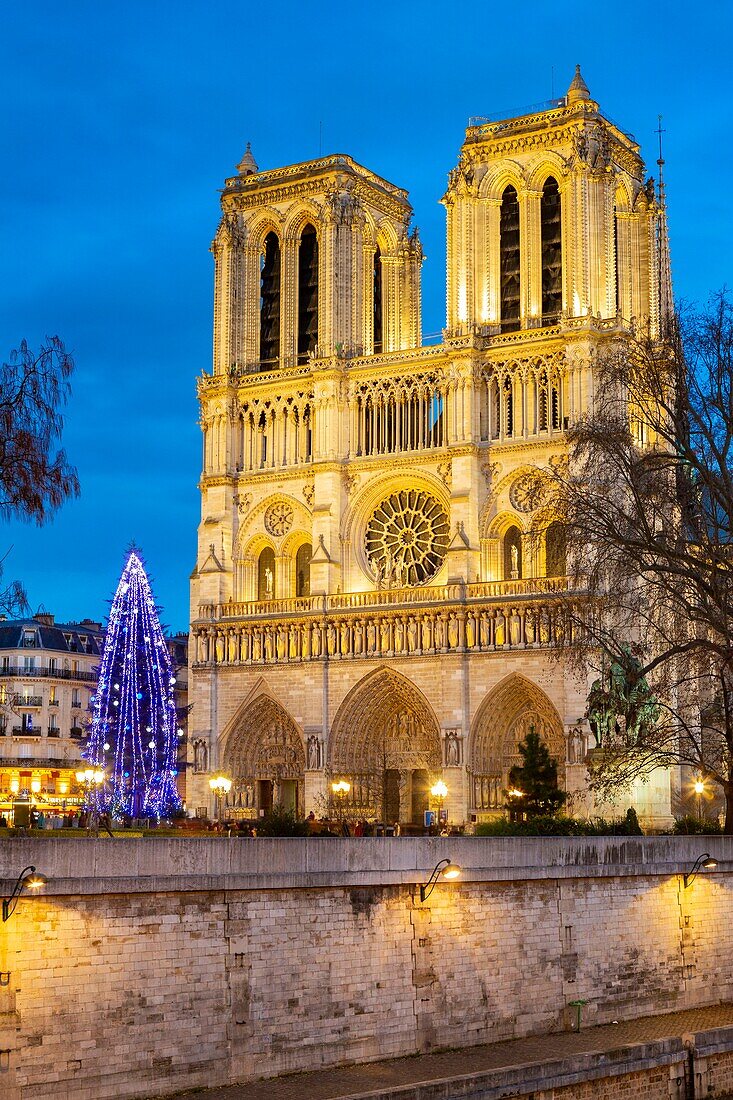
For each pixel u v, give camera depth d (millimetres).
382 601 150125
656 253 155375
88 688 195125
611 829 96125
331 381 156375
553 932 75625
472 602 144625
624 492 93000
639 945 80562
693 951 84000
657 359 92375
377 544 154750
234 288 164250
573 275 146625
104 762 147750
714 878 86188
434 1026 69188
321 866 65625
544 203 152500
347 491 156000
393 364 154250
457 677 144375
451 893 70875
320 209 160500
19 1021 54812
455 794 143125
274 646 155500
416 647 147500
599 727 98750
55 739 189250
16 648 188625
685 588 90250
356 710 151000
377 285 168625
